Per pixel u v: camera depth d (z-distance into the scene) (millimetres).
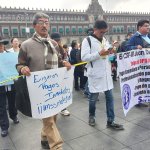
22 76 3096
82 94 7621
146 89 4676
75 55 8055
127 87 4387
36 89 3168
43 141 3852
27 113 3197
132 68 4395
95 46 4223
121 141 3881
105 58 4270
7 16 57125
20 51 3254
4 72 4383
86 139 4039
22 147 3979
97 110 5582
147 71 4520
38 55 3219
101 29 4219
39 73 3145
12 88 4832
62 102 3469
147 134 4082
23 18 58656
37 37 3246
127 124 4570
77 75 8266
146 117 4887
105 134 4188
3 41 4613
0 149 3953
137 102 4691
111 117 4402
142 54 4449
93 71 4293
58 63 3557
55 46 3506
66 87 3492
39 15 3238
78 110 5762
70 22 64125
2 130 4523
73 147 3787
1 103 4445
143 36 5230
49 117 3334
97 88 4332
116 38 70062
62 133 4359
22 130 4727
